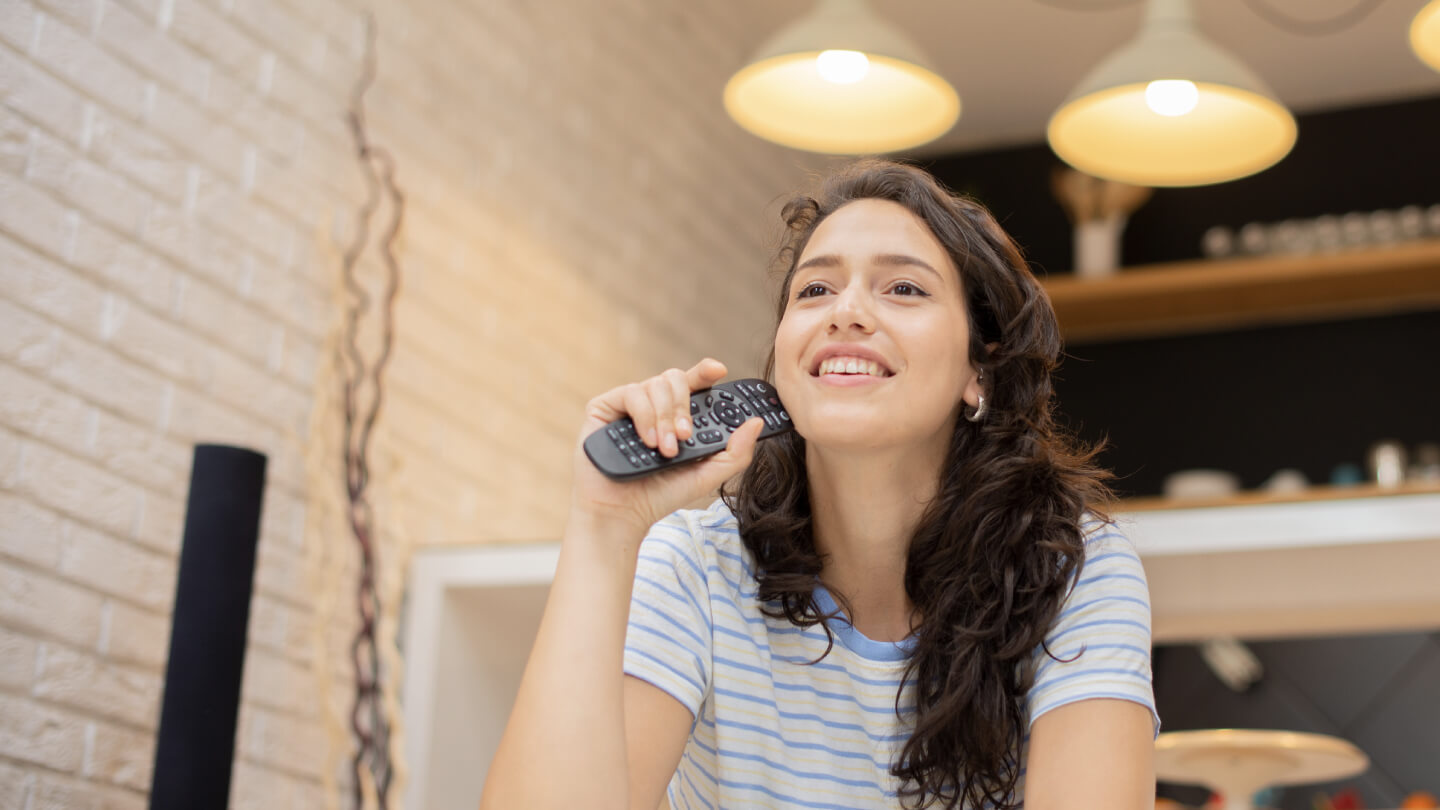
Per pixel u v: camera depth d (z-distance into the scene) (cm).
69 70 202
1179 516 222
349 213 255
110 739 197
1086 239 435
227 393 224
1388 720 398
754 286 404
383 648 244
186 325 218
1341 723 402
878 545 117
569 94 329
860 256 115
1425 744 393
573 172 326
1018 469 114
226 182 229
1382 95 435
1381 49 411
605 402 109
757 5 414
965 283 118
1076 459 121
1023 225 459
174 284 217
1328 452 422
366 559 240
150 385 211
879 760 113
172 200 218
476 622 255
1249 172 267
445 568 252
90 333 201
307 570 236
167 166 218
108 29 210
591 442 105
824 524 119
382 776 238
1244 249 421
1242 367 437
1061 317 445
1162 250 443
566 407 311
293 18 248
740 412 111
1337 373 427
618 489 106
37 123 196
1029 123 455
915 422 111
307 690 234
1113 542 115
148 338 211
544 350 306
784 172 431
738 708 115
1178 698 418
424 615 250
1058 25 403
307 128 248
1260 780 264
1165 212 446
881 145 276
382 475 253
